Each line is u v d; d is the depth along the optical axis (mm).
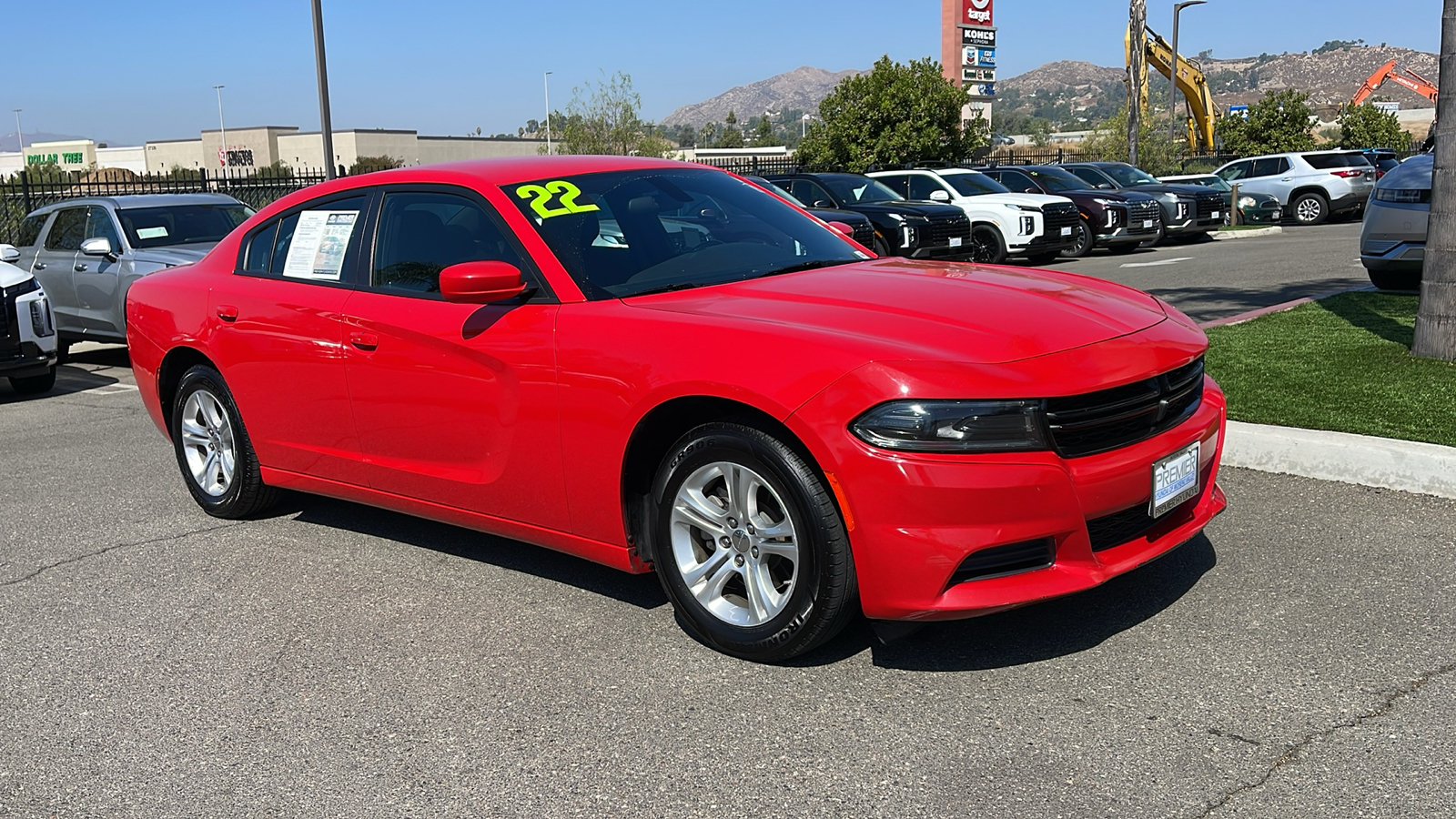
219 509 5270
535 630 3809
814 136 32156
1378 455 4684
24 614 4215
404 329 4145
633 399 3447
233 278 5000
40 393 9727
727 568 3480
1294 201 24172
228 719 3277
